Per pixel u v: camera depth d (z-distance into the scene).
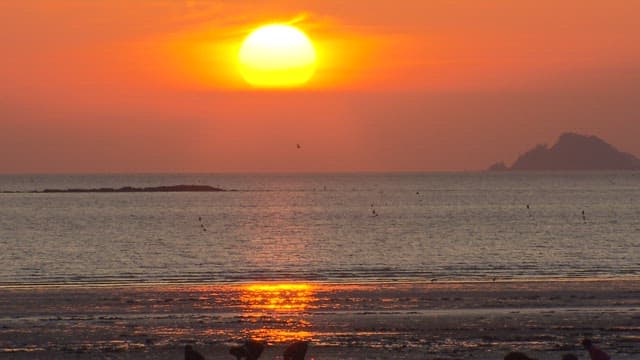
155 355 109.81
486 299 154.88
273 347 114.19
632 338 118.69
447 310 142.50
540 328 126.00
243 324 130.12
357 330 125.12
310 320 133.38
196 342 117.38
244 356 99.12
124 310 144.62
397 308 145.12
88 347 114.44
